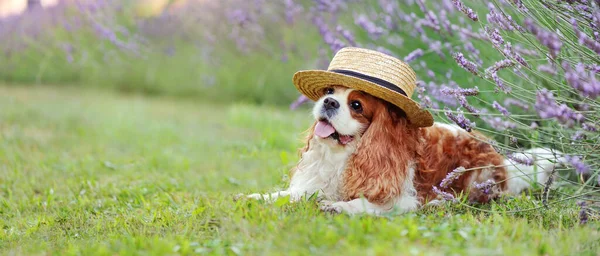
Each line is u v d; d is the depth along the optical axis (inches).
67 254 126.1
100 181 216.4
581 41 123.1
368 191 146.6
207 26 433.4
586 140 146.9
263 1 358.0
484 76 153.5
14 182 212.1
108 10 448.1
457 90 147.3
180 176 227.6
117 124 330.0
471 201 169.5
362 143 148.7
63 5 477.4
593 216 148.4
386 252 106.1
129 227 150.8
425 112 146.4
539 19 149.2
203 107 415.8
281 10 357.7
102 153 266.5
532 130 158.4
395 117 151.0
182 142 295.7
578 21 139.8
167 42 458.9
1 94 429.4
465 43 203.2
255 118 343.0
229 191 203.6
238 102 429.4
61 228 158.9
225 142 287.1
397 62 150.4
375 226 123.0
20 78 501.0
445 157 164.9
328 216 134.3
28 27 484.7
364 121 149.1
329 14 301.3
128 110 376.8
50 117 346.0
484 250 109.7
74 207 180.9
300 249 113.4
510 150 147.5
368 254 106.1
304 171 160.4
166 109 400.5
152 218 155.9
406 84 151.3
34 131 309.9
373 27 244.7
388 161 147.5
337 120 146.7
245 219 135.1
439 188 163.3
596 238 123.7
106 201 185.9
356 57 151.6
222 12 419.5
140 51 455.2
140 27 455.5
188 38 459.5
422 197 157.5
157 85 473.7
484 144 173.5
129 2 467.8
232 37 415.2
